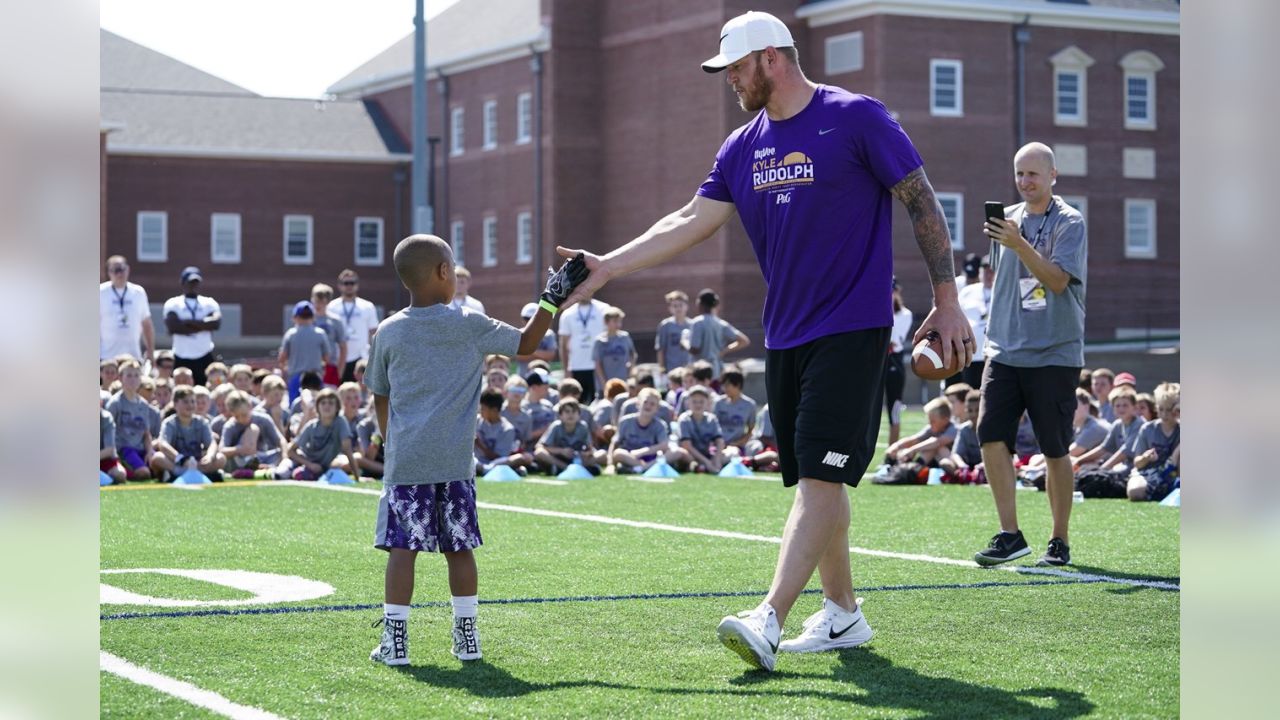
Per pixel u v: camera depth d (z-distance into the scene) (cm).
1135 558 852
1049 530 1023
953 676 490
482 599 681
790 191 525
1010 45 5038
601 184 5572
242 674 491
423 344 515
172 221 6178
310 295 6347
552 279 538
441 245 529
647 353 4925
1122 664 513
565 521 1096
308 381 1878
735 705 441
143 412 1537
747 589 718
